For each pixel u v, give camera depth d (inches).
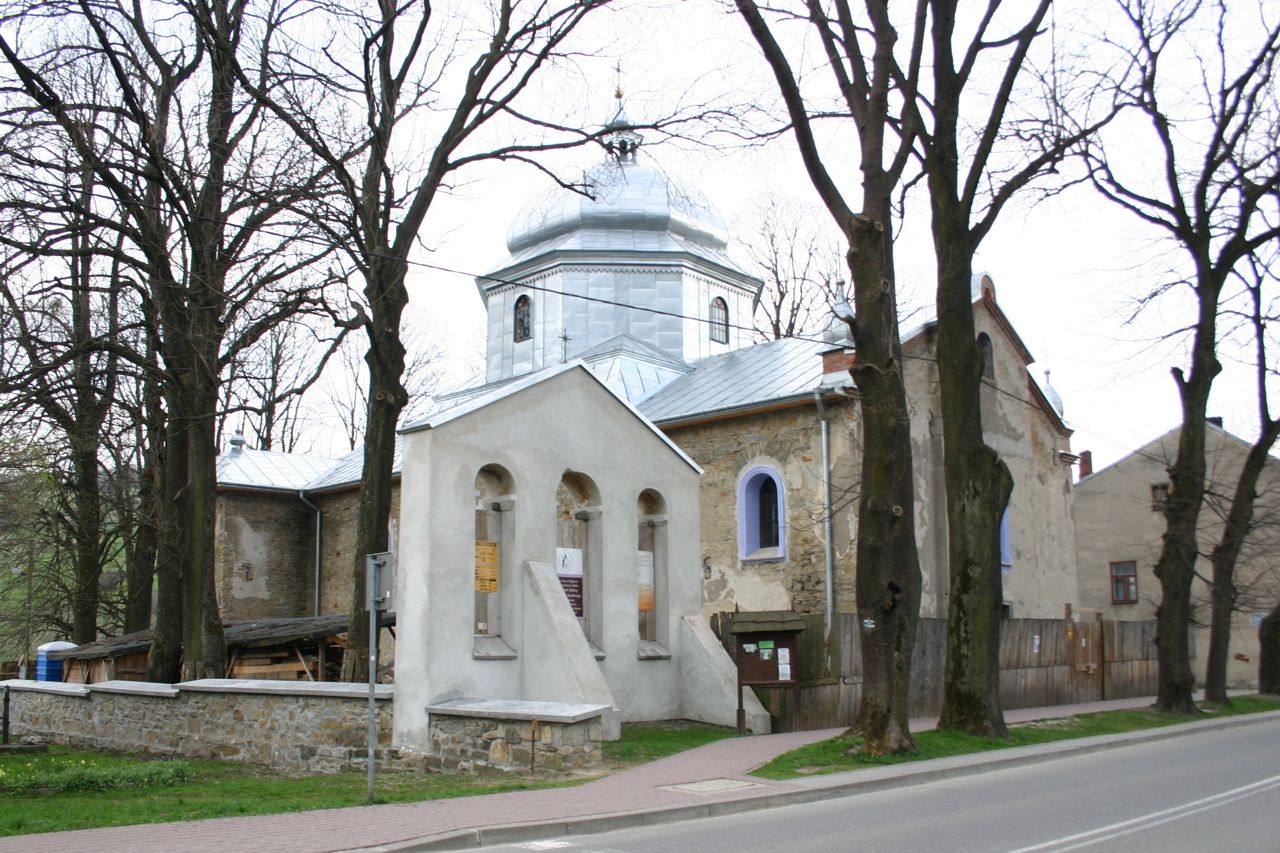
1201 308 1018.7
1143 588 1705.2
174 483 959.6
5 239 729.6
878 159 638.5
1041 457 1253.7
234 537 1433.3
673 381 1306.6
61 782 559.2
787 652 731.4
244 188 784.3
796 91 636.7
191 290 813.2
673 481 798.5
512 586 681.0
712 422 1114.7
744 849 364.5
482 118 803.4
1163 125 999.0
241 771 647.1
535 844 386.6
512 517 689.6
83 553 1279.5
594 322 1467.8
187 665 856.9
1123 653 1180.5
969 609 713.6
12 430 890.7
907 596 618.2
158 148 799.7
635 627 750.5
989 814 439.2
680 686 773.9
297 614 1469.0
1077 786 528.4
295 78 768.3
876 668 611.2
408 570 641.6
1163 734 810.2
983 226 743.7
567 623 666.2
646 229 1512.1
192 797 519.8
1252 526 1210.6
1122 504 1748.3
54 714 914.1
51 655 1195.9
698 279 1502.2
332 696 655.1
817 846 367.6
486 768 580.1
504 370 1531.7
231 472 1462.8
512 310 1541.6
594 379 751.7
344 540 1448.1
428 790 513.7
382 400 770.2
